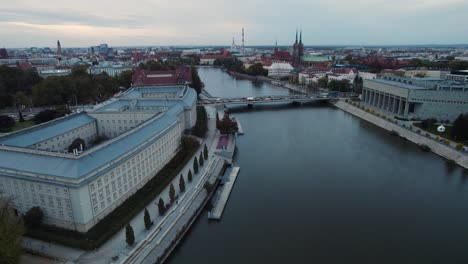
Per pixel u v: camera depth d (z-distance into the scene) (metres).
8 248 75.31
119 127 176.12
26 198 98.75
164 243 95.31
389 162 164.00
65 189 92.12
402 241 101.62
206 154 157.50
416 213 117.25
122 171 111.06
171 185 114.62
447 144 176.88
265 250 97.50
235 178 144.75
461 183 140.38
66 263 83.62
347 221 112.56
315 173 150.75
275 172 152.00
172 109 179.12
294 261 92.69
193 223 110.94
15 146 109.69
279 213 117.62
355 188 136.12
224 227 109.38
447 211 118.50
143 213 109.19
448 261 92.62
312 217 115.06
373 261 92.69
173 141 159.38
